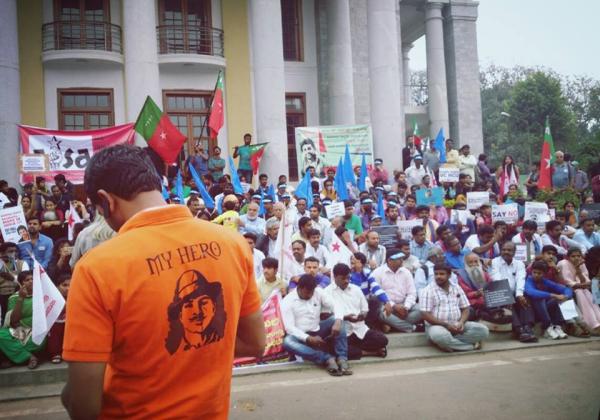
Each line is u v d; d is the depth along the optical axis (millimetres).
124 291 1678
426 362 7566
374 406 5734
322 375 7012
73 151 13188
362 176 14266
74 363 1637
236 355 2182
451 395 6035
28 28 17562
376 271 8812
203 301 1804
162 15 18922
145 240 1783
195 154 15984
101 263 1693
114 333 1695
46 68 17609
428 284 8617
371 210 11875
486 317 8711
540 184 15109
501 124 51656
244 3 19859
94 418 1674
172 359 1732
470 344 8039
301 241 8758
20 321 7113
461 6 26578
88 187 1929
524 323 8711
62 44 17734
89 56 17312
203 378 1805
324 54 20891
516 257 9984
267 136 16453
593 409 5457
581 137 53656
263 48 16656
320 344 7230
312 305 7535
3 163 14953
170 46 18906
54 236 10375
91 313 1655
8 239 9102
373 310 8508
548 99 41562
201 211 9547
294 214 10922
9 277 7840
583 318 8859
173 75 18797
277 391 6359
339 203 11234
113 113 17969
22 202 11117
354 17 22703
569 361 7422
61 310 6875
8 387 6758
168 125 12836
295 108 20797
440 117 25469
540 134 41688
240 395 6230
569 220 12781
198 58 18422
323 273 8844
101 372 1657
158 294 1720
